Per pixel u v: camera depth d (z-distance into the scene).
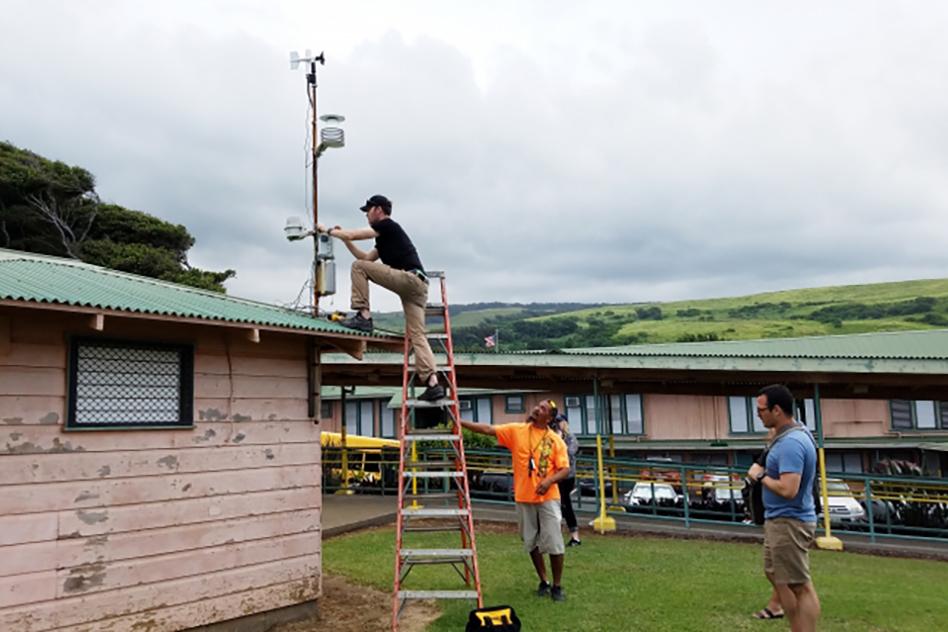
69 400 5.39
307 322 6.93
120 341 5.69
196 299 6.85
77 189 34.19
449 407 7.09
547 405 6.87
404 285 7.09
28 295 4.89
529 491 6.82
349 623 6.53
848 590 7.71
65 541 5.28
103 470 5.54
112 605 5.46
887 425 26.03
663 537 11.32
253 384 6.61
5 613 4.95
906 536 11.41
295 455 6.86
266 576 6.45
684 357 11.56
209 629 6.01
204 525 6.08
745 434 26.88
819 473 11.44
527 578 7.92
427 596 6.04
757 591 7.33
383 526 11.84
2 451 5.07
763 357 11.40
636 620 6.29
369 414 32.34
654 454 27.42
